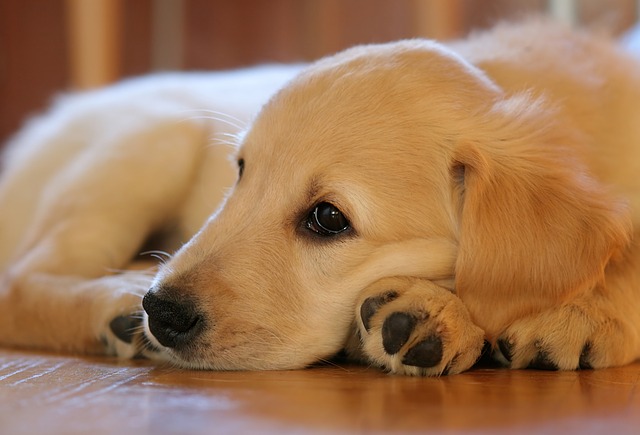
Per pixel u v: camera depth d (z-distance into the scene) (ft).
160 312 2.42
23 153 3.36
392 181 2.46
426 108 2.50
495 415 2.06
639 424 2.02
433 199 2.47
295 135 2.50
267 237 2.47
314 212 2.47
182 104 3.11
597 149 2.64
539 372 2.39
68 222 2.92
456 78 2.56
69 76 5.49
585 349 2.41
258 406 2.10
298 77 2.60
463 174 2.48
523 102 2.56
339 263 2.45
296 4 5.42
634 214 2.57
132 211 2.96
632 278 2.48
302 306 2.45
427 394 2.18
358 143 2.47
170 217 3.03
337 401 2.13
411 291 2.39
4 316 2.78
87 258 2.88
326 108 2.51
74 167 3.05
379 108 2.49
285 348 2.44
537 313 2.42
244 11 5.53
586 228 2.41
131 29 5.50
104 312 2.60
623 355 2.44
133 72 5.54
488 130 2.49
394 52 2.59
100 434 1.96
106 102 3.25
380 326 2.38
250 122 2.66
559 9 4.50
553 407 2.10
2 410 2.08
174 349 2.43
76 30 4.97
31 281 2.78
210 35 5.58
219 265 2.45
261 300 2.44
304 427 1.99
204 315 2.42
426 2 4.71
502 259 2.41
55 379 2.31
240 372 2.40
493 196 2.43
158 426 1.99
